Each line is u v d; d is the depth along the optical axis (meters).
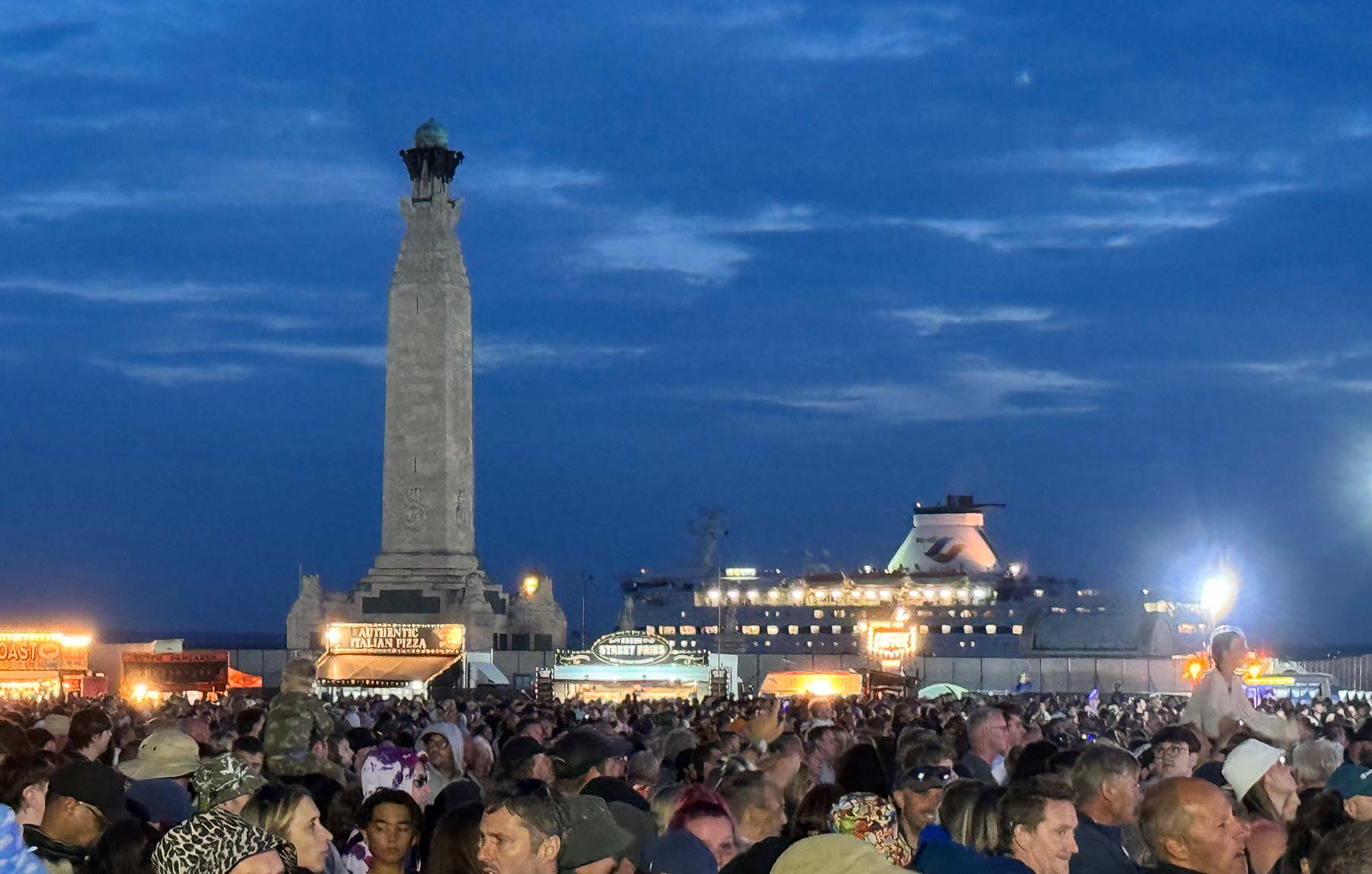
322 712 26.69
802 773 22.56
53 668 100.19
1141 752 24.33
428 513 152.25
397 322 153.38
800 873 12.09
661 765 27.08
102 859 14.87
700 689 97.31
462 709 63.56
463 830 15.12
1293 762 23.53
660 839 15.84
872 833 16.09
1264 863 17.55
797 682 100.06
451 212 156.50
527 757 20.95
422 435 152.62
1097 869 16.53
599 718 58.22
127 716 49.38
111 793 16.95
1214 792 15.41
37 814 18.66
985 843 15.97
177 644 134.50
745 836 17.97
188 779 21.50
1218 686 27.34
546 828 13.95
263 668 149.12
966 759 24.06
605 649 97.94
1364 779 18.36
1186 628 178.12
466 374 155.50
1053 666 139.38
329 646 113.69
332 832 19.52
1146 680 138.62
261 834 12.84
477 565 156.25
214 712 54.84
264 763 23.09
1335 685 119.69
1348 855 10.79
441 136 155.88
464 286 155.12
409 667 112.00
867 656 143.75
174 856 12.66
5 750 21.17
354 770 27.58
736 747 27.03
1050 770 20.16
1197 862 15.34
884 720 46.62
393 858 17.09
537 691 98.38
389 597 150.62
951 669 139.88
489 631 149.88
